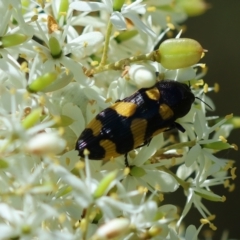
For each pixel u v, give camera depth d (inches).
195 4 4.3
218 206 5.2
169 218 3.8
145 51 4.1
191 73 3.8
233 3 5.3
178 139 4.4
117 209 3.6
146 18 4.2
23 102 3.5
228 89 5.3
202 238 5.1
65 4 3.8
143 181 3.7
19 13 3.6
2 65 3.6
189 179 3.9
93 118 3.7
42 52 3.6
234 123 4.1
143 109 3.6
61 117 3.6
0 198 3.5
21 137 3.3
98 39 3.7
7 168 3.5
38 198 3.5
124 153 3.6
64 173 3.3
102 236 3.2
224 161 3.9
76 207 3.5
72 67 3.7
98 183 3.4
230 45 5.3
